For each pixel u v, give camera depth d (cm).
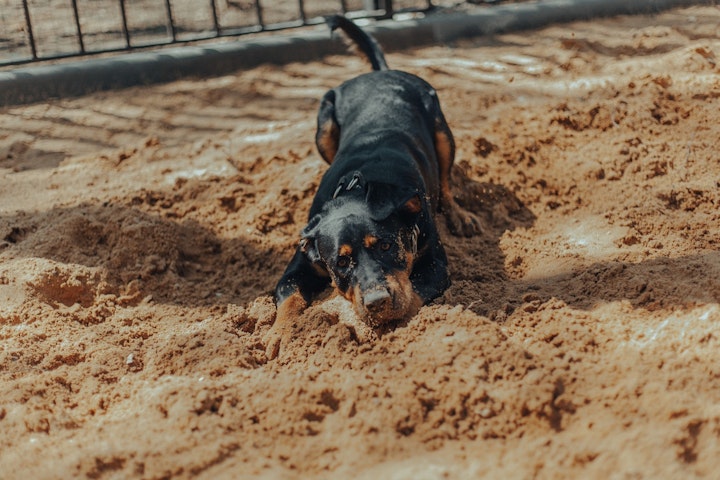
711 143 294
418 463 203
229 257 274
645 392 210
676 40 374
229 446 210
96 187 305
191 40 393
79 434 217
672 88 326
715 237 256
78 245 274
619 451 201
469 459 205
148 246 272
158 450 209
